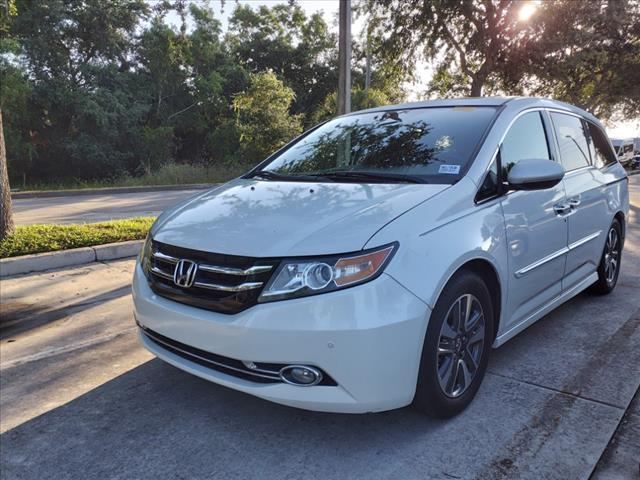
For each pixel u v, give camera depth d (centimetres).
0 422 288
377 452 253
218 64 2989
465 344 279
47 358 370
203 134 3016
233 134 2567
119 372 347
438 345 255
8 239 633
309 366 232
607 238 468
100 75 2527
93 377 340
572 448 254
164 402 306
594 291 491
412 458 248
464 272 272
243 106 2506
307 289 231
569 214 378
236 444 263
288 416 288
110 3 2528
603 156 488
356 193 286
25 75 2380
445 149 323
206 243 257
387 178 314
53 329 424
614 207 472
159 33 2584
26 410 300
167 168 2344
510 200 312
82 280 558
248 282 238
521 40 1686
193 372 263
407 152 334
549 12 1612
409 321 237
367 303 230
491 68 1772
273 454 254
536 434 266
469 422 278
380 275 234
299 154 387
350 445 260
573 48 1681
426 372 253
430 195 275
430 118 366
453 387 274
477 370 291
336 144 377
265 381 243
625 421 278
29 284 542
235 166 2439
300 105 3256
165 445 263
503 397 303
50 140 2522
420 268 244
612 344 381
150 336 288
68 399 312
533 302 348
